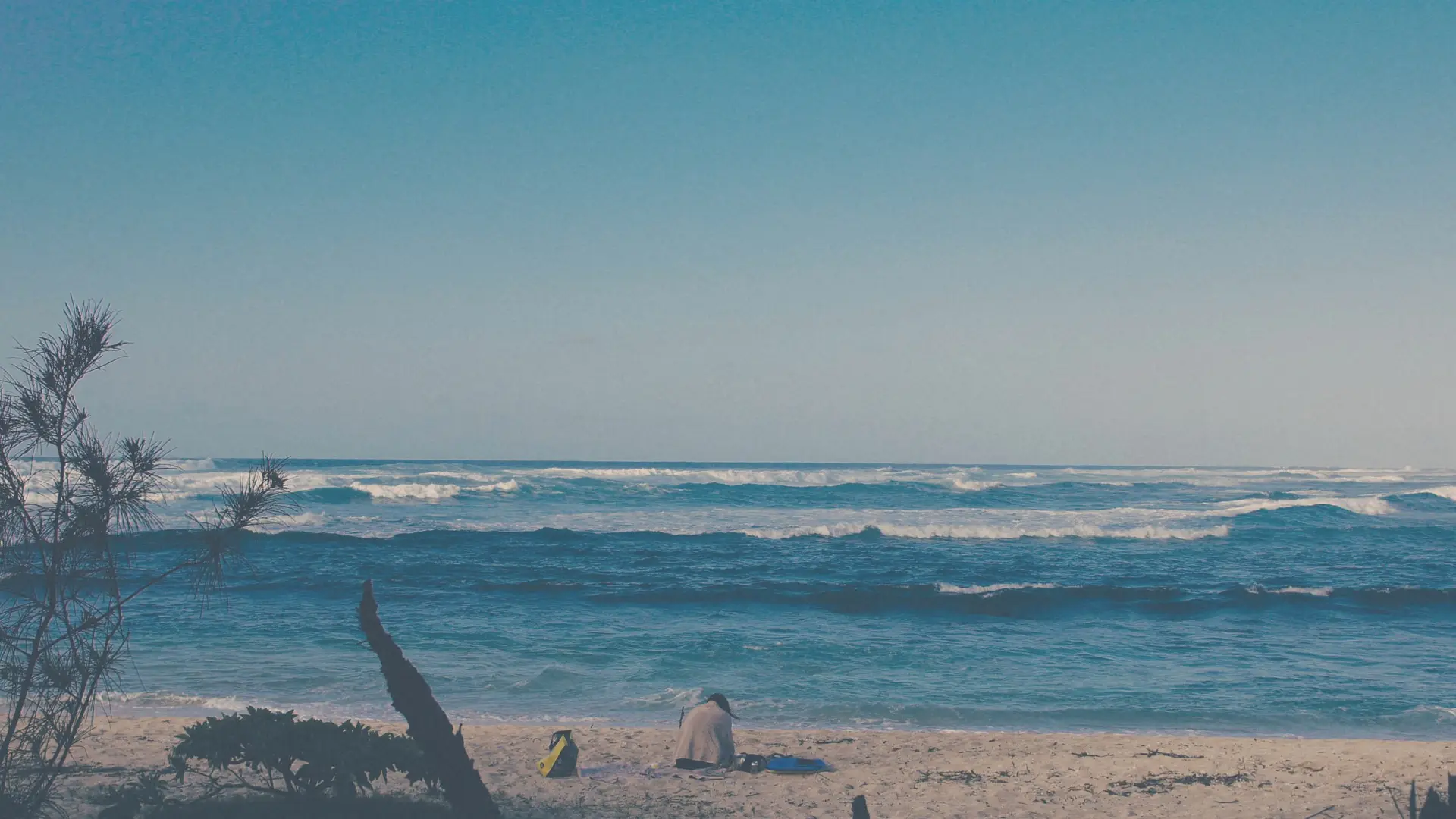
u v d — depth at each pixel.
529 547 30.55
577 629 17.86
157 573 22.20
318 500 47.28
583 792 8.64
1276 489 76.19
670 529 37.78
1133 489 72.50
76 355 5.86
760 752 10.43
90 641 6.09
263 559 26.70
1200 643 17.33
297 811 6.82
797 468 182.00
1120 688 14.01
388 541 31.06
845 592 21.12
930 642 17.16
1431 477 114.88
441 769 6.70
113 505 5.84
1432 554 31.38
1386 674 14.97
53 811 7.02
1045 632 18.28
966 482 65.31
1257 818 8.12
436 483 54.88
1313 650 16.80
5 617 5.79
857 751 10.50
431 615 19.02
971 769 9.77
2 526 5.68
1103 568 27.31
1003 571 26.48
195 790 7.86
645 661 15.34
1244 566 27.92
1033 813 8.30
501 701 12.89
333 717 11.55
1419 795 8.70
